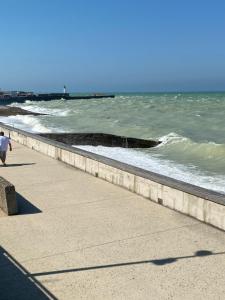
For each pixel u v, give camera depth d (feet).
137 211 30.07
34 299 18.13
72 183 39.14
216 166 58.44
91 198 33.78
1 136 48.32
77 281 19.67
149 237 24.91
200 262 21.25
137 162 61.82
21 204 32.60
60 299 18.07
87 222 27.91
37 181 40.32
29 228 27.04
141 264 21.26
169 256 22.11
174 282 19.25
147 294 18.26
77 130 115.44
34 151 59.82
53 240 24.85
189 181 48.96
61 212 30.30
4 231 26.66
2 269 21.22
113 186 37.58
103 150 74.38
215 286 18.74
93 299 17.99
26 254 22.97
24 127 124.98
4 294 18.67
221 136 100.12
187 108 220.64
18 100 380.99
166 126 123.95
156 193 32.09
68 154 48.70
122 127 120.37
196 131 111.96
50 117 167.94
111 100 394.73
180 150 73.41
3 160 48.47
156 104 277.85
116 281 19.54
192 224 27.02
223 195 26.58
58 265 21.47
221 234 25.11
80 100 408.05
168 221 27.73
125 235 25.36
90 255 22.57
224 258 21.62
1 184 30.53
